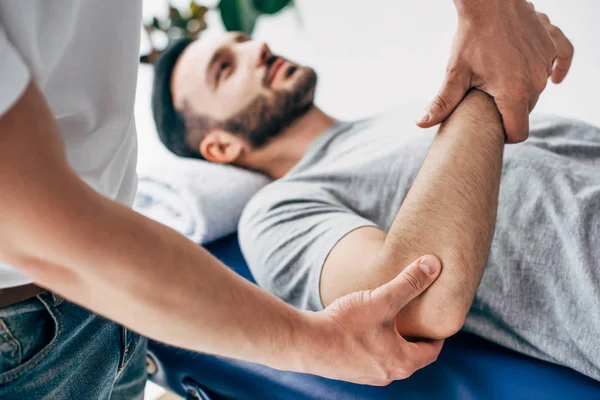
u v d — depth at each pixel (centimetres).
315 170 120
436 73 170
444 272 69
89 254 39
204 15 185
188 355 100
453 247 69
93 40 52
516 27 77
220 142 143
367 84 180
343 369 58
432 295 69
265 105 139
